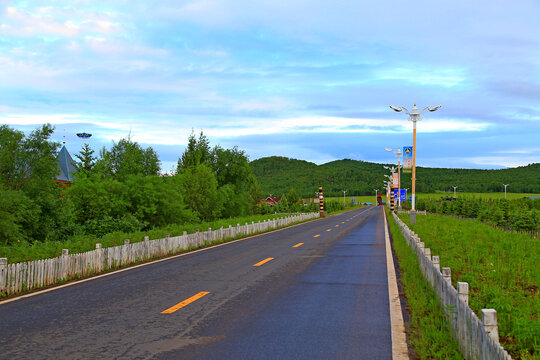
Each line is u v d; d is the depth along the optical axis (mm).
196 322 7250
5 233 24750
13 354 5605
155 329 6816
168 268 14117
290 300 9016
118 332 6648
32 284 10664
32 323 7207
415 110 35031
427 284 10141
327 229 38344
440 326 6859
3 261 9766
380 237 27797
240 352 5699
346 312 7973
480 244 20406
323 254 18062
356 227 41094
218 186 83438
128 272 13320
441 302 7777
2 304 8836
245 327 6945
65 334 6535
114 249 14547
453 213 83250
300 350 5797
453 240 22219
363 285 10781
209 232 23781
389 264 14789
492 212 53031
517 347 5863
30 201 27594
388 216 70562
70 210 32312
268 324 7129
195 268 14039
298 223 52719
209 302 8836
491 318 4543
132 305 8562
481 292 9133
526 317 6621
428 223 40219
